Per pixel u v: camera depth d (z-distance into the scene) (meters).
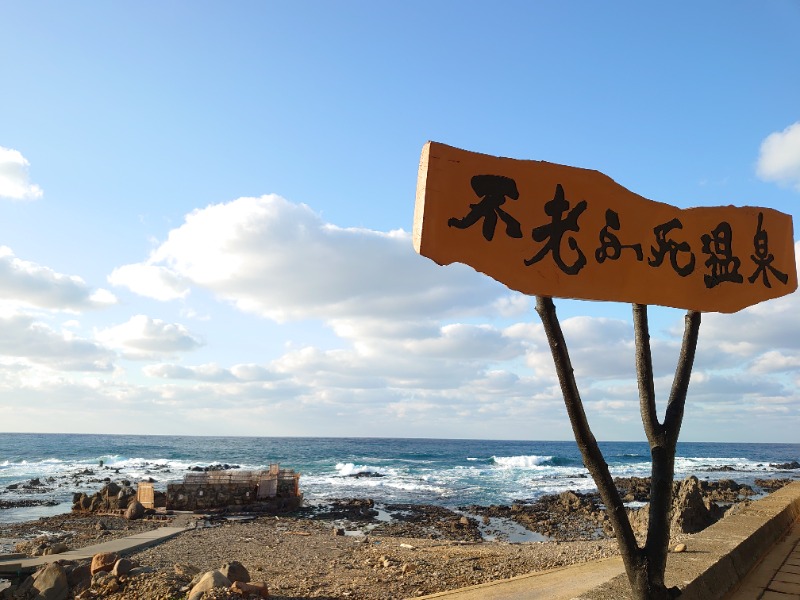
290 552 15.38
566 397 3.37
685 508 16.31
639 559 3.47
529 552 13.92
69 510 29.41
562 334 3.33
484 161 3.03
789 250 4.18
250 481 28.72
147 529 21.55
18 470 55.66
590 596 3.86
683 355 3.88
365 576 11.77
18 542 18.17
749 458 90.88
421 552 14.64
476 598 8.56
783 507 8.83
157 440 150.50
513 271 3.05
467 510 29.88
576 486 42.81
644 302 3.48
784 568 6.04
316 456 78.94
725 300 3.81
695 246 3.71
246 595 9.23
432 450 100.12
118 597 9.98
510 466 63.47
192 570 11.04
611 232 3.37
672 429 3.70
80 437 165.50
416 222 2.93
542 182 3.18
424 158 2.95
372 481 46.47
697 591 4.34
